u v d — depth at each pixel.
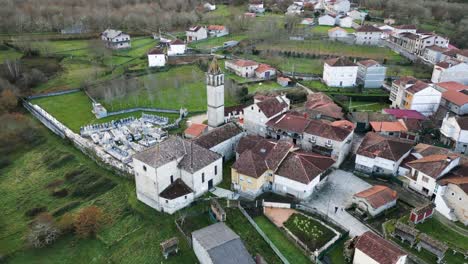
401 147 83.19
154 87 137.38
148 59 158.50
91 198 81.81
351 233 65.94
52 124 109.94
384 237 64.69
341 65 136.12
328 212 70.81
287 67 156.38
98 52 168.25
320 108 104.88
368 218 69.38
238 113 113.75
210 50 175.50
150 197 73.75
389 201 71.00
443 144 96.25
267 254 62.09
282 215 70.31
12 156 100.62
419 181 75.25
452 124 92.81
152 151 73.75
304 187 72.31
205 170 74.69
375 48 172.88
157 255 64.19
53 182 88.88
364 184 79.81
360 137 101.31
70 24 195.50
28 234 73.00
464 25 190.75
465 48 179.25
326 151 84.56
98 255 67.19
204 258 59.47
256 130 96.19
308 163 75.50
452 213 69.19
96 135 101.81
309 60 163.88
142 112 119.56
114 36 175.75
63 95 133.75
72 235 72.12
